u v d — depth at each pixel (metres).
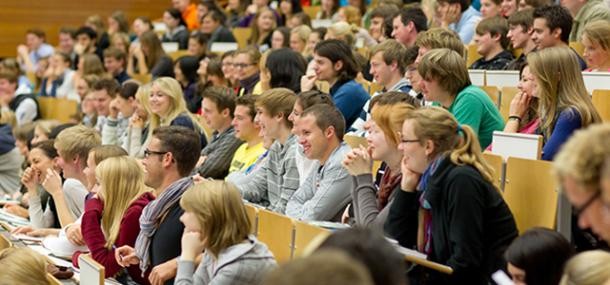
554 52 7.24
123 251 7.40
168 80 10.93
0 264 5.97
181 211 7.07
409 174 6.13
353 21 15.45
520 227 6.65
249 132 9.34
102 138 12.39
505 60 10.95
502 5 12.54
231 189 6.05
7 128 13.95
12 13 22.36
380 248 3.44
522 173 6.66
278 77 10.77
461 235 5.72
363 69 12.03
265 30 16.36
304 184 7.83
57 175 9.10
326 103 7.86
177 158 7.69
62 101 16.38
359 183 6.78
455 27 12.97
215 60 12.73
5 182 12.36
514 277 5.19
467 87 7.85
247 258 5.93
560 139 7.08
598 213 3.32
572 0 11.09
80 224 8.11
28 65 20.19
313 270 2.57
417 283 5.89
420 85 7.93
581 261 4.34
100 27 19.53
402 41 11.20
